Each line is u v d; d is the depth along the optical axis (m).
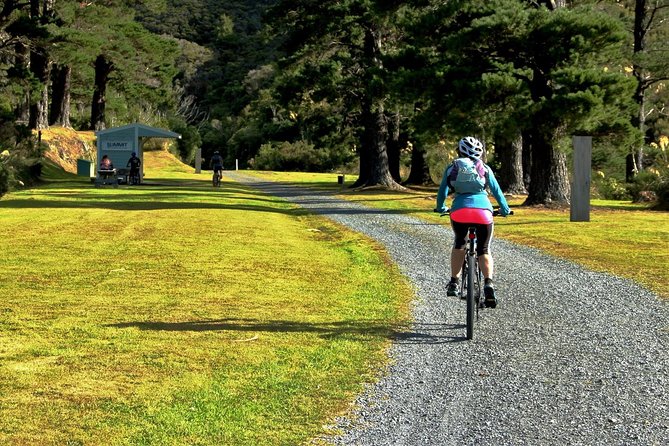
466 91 26.28
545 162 28.38
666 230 20.45
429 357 7.95
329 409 6.30
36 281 12.48
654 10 42.28
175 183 46.00
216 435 5.70
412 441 5.60
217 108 107.88
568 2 34.09
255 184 49.06
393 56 29.50
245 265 14.30
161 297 11.20
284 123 89.69
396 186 44.16
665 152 38.00
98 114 67.31
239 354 8.00
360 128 53.19
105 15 52.69
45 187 39.22
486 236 8.69
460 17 28.05
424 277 13.36
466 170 8.61
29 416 6.05
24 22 41.34
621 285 12.34
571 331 9.15
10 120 43.28
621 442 5.55
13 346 8.31
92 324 9.41
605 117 26.03
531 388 6.87
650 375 7.29
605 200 36.59
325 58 46.56
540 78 27.81
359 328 9.31
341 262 15.10
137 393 6.67
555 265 14.54
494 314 10.12
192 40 121.88
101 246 16.73
